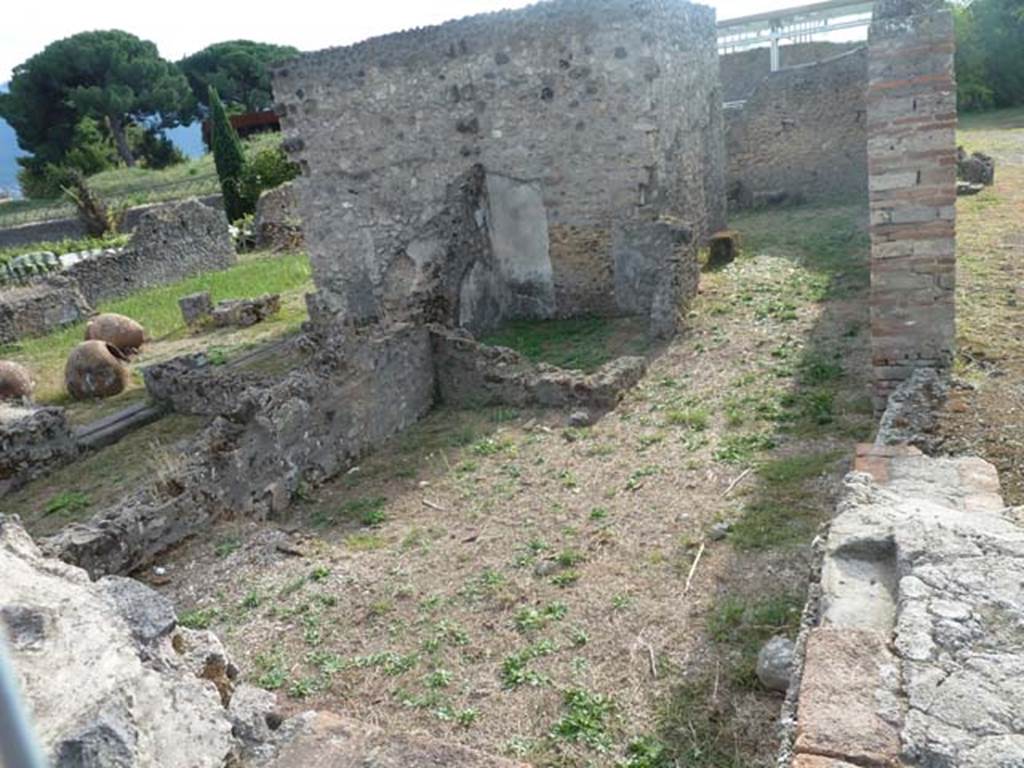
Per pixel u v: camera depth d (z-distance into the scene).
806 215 17.94
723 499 6.24
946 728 2.56
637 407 8.52
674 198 12.91
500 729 4.15
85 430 10.60
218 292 19.66
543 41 11.71
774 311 10.84
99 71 47.00
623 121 11.60
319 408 7.85
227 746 2.73
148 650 3.05
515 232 12.79
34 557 3.19
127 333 14.73
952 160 6.41
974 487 4.34
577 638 4.79
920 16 6.18
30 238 30.94
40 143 46.84
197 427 10.48
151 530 6.48
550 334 12.02
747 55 26.91
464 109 12.48
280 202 28.05
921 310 6.82
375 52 12.79
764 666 4.15
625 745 3.95
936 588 3.21
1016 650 2.86
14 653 2.39
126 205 33.06
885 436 5.66
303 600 5.64
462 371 9.52
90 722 2.25
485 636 4.97
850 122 18.34
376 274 13.91
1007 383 6.66
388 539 6.51
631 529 6.03
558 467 7.38
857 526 3.76
